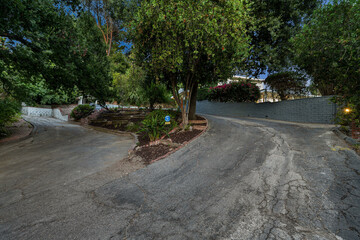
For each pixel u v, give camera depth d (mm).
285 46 9070
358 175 3010
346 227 1884
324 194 2539
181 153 4734
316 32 5645
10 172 3840
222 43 5426
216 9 5012
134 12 6938
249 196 2596
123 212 2281
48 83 8422
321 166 3461
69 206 2441
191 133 6688
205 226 1979
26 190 2961
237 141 5582
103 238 1811
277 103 11195
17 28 5617
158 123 6773
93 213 2266
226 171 3535
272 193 2652
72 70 7504
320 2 8719
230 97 15219
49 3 6332
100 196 2719
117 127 10875
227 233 1857
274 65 8992
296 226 1935
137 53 7070
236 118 11617
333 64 4824
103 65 10898
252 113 13211
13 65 7234
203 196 2648
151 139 6074
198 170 3652
